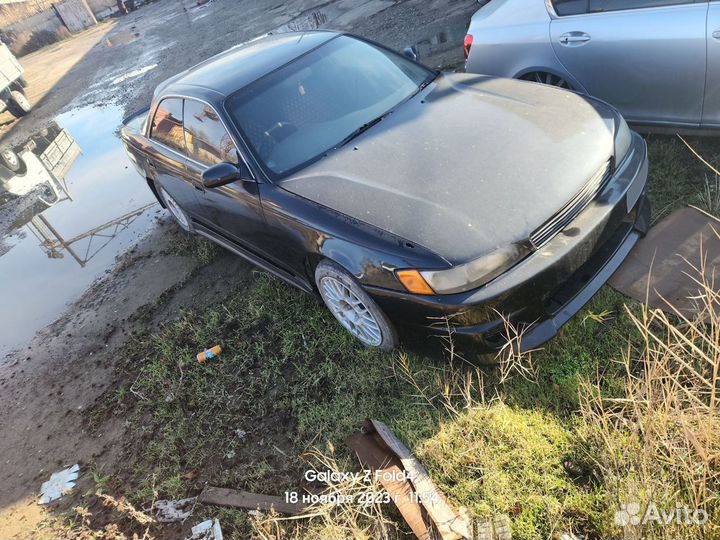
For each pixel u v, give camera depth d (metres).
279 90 3.41
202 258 4.60
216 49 11.71
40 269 5.59
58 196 7.45
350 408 2.74
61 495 2.92
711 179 3.32
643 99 3.65
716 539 1.69
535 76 4.18
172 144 4.03
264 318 3.63
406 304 2.41
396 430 2.52
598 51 3.67
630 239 2.82
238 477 2.64
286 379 3.10
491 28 4.26
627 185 2.61
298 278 3.33
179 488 2.70
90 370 3.83
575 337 2.61
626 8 3.51
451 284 2.26
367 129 3.16
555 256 2.31
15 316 4.89
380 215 2.53
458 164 2.63
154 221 5.73
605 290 2.78
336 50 3.70
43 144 10.34
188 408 3.17
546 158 2.54
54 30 27.89
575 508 1.99
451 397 2.58
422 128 2.99
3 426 3.61
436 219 2.39
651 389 1.93
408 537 2.12
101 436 3.23
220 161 3.43
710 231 2.88
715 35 3.12
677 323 2.48
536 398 2.41
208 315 3.86
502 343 2.39
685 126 3.55
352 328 3.03
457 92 3.30
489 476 2.17
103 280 4.96
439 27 7.76
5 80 12.82
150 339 3.89
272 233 3.12
